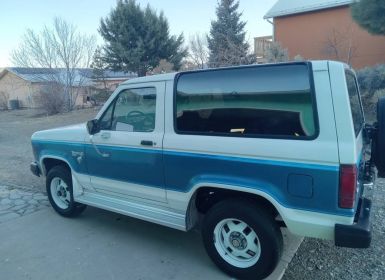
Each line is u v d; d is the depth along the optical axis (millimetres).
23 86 33719
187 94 3268
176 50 28094
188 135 3227
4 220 4719
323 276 3154
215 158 3033
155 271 3355
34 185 6375
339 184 2492
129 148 3684
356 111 3176
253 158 2836
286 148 2676
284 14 18562
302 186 2633
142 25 26438
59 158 4570
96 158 4074
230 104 3008
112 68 27281
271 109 2793
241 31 32406
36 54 25125
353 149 2457
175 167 3318
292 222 2713
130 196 3867
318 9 17562
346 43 16859
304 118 2631
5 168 7965
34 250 3846
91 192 4359
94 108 25531
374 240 3744
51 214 4898
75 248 3865
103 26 26984
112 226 4441
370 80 11742
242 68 2965
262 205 2990
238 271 3119
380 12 10602
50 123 18625
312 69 2627
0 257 3721
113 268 3432
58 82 25078
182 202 3352
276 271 3225
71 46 25578
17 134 14703
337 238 2555
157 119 3463
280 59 15664
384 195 4934
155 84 3494
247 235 3084
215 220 3172
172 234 4164
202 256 3619
